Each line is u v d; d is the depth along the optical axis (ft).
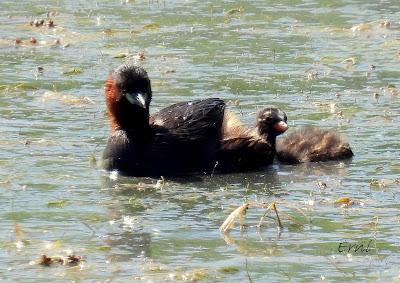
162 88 69.62
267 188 51.42
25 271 40.37
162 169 53.98
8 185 51.21
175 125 55.21
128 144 54.13
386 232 44.68
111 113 54.65
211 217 46.78
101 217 46.75
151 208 48.11
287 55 79.66
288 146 57.41
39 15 93.45
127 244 43.29
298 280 39.52
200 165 54.54
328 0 99.14
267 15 93.56
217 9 96.12
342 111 64.39
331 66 76.28
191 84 70.79
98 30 87.86
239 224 45.78
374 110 64.80
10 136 59.31
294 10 95.50
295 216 46.85
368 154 57.06
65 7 96.94
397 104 66.13
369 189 50.93
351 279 39.60
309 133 58.08
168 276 39.73
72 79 72.84
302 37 85.46
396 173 53.62
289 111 64.59
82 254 42.09
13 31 87.51
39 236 44.21
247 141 55.06
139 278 39.55
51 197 49.55
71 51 81.51
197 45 82.99
